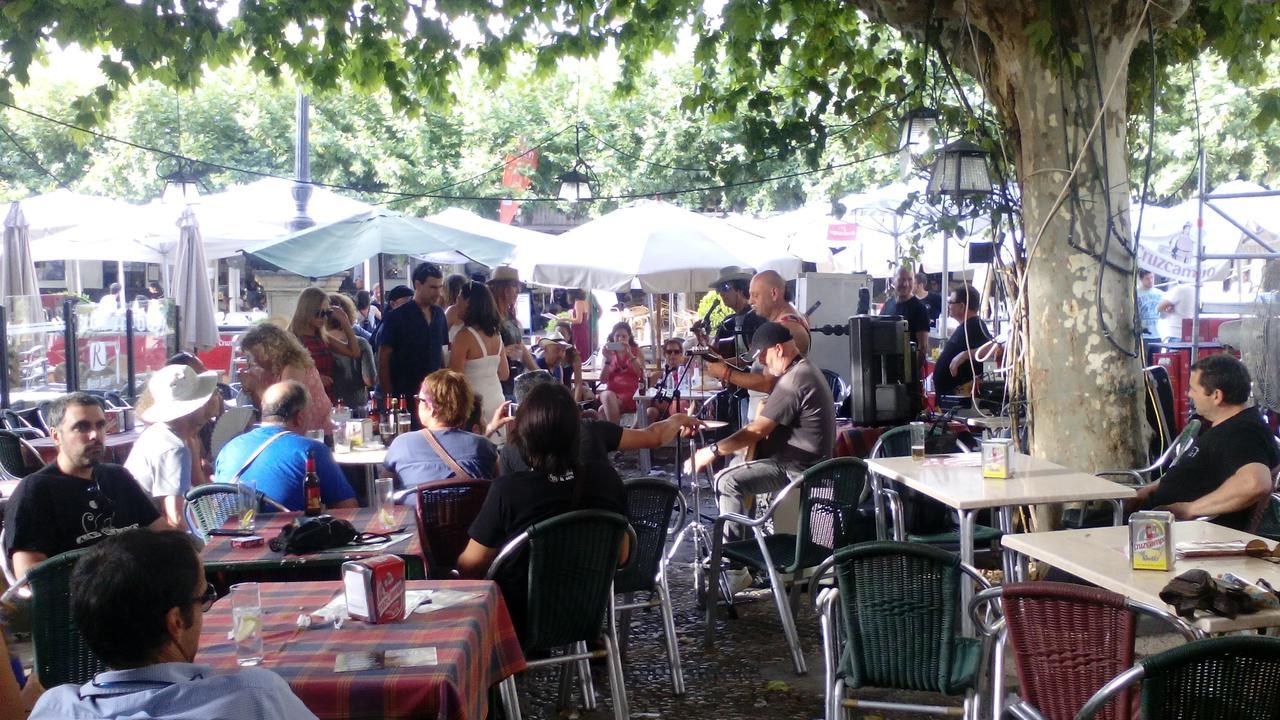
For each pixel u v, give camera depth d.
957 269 16.91
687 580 7.69
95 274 27.97
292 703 2.61
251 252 11.25
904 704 4.06
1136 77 7.88
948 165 7.46
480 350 8.41
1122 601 3.27
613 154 26.83
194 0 8.71
